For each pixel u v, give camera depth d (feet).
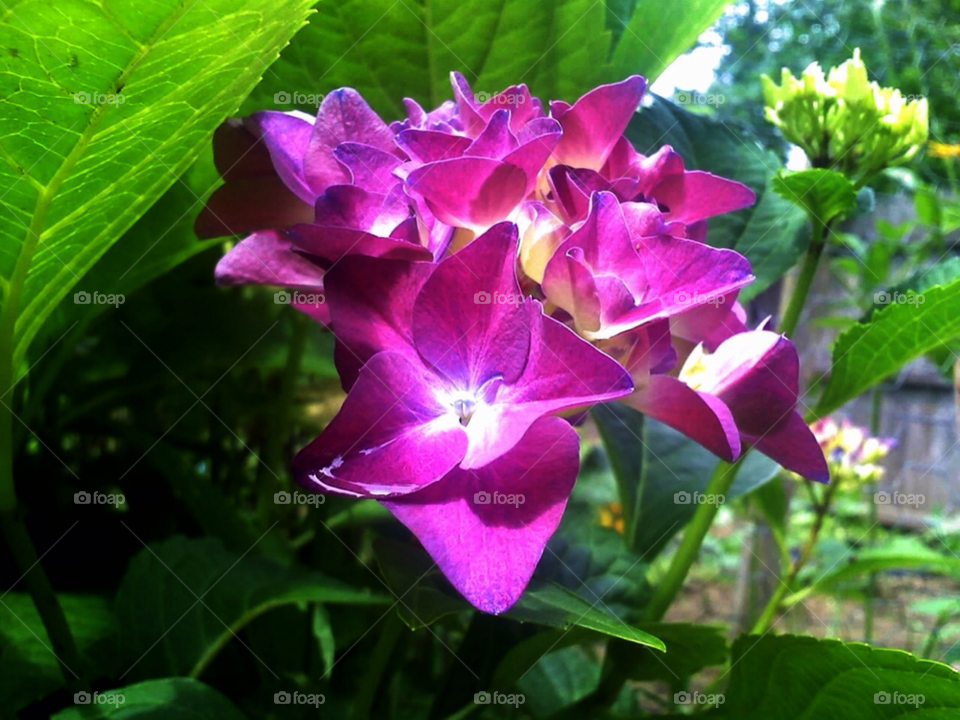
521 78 0.67
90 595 0.73
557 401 0.39
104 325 0.88
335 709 0.71
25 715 0.59
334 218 0.45
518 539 0.39
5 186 0.46
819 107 0.64
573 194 0.47
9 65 0.40
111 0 0.38
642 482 0.76
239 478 0.97
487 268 0.42
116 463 0.87
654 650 0.60
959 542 1.71
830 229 0.64
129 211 0.54
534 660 0.58
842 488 1.25
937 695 0.49
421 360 0.43
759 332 0.51
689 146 0.75
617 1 0.73
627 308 0.43
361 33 0.63
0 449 0.54
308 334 0.88
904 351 0.64
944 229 1.63
